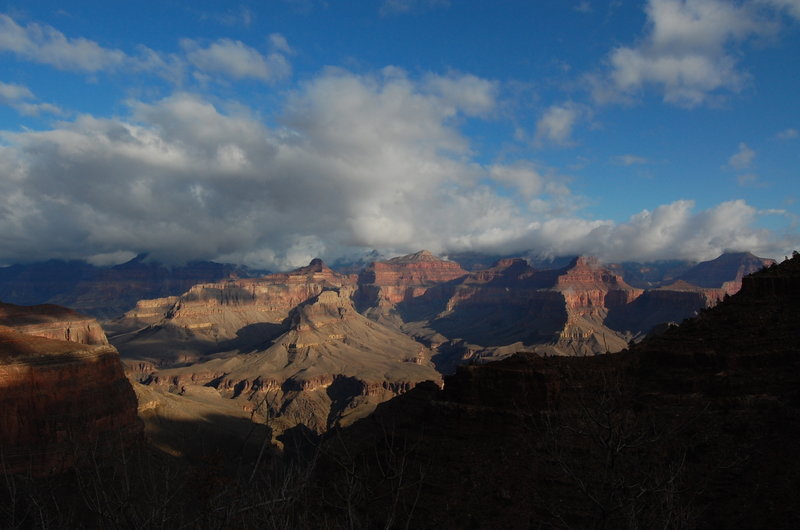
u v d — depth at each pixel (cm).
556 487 3844
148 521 1952
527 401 4716
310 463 2309
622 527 2631
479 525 3778
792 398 4178
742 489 3497
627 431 3056
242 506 2042
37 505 2305
